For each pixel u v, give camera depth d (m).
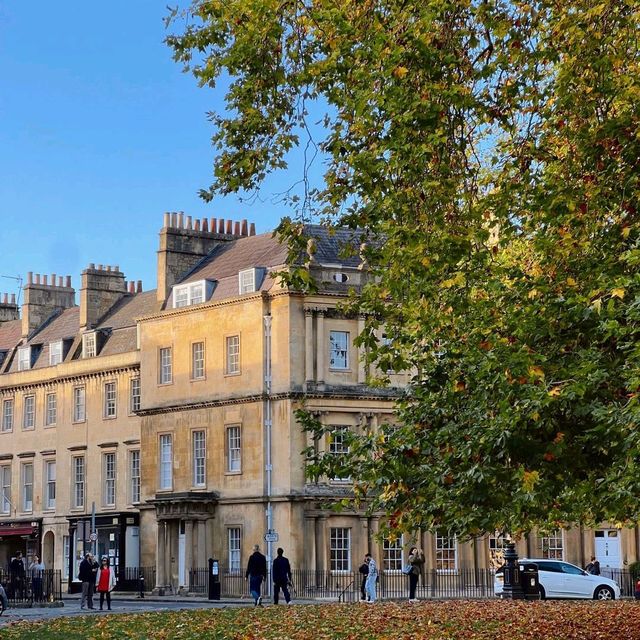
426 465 17.80
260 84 18.69
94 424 68.06
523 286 17.80
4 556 73.94
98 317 71.25
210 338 60.09
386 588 55.06
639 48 18.64
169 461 61.78
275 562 40.94
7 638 25.52
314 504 55.47
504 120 17.61
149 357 63.34
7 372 75.31
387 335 19.19
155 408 62.34
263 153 19.03
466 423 17.67
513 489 17.12
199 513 58.25
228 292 60.09
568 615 31.22
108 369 67.19
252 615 32.84
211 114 19.27
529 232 21.59
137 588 61.47
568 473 17.56
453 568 57.19
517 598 44.00
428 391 18.58
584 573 47.28
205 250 65.00
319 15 17.27
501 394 16.67
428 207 17.55
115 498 66.25
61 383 70.69
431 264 17.34
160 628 27.80
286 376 56.22
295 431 55.84
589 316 17.02
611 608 34.66
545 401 15.57
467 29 17.77
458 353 18.17
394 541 18.81
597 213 18.12
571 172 18.30
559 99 17.75
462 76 17.95
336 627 27.00
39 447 71.75
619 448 17.09
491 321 17.92
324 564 55.28
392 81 16.95
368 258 18.97
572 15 17.41
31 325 76.62
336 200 18.50
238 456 58.22
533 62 17.64
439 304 18.59
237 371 58.56
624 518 20.14
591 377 16.19
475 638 23.83
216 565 52.19
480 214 17.75
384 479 17.83
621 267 17.28
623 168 17.91
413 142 17.36
